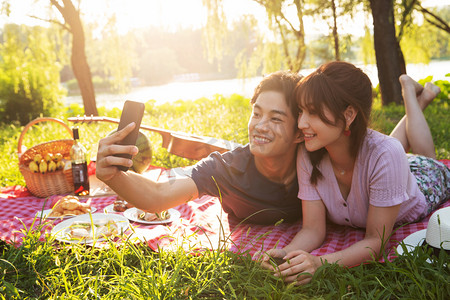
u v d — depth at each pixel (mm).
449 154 5086
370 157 2229
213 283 1941
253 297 1833
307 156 2396
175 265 2076
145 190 2154
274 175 2559
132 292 1847
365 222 2467
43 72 13711
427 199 2770
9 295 1892
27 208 3340
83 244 2385
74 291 1947
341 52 13500
